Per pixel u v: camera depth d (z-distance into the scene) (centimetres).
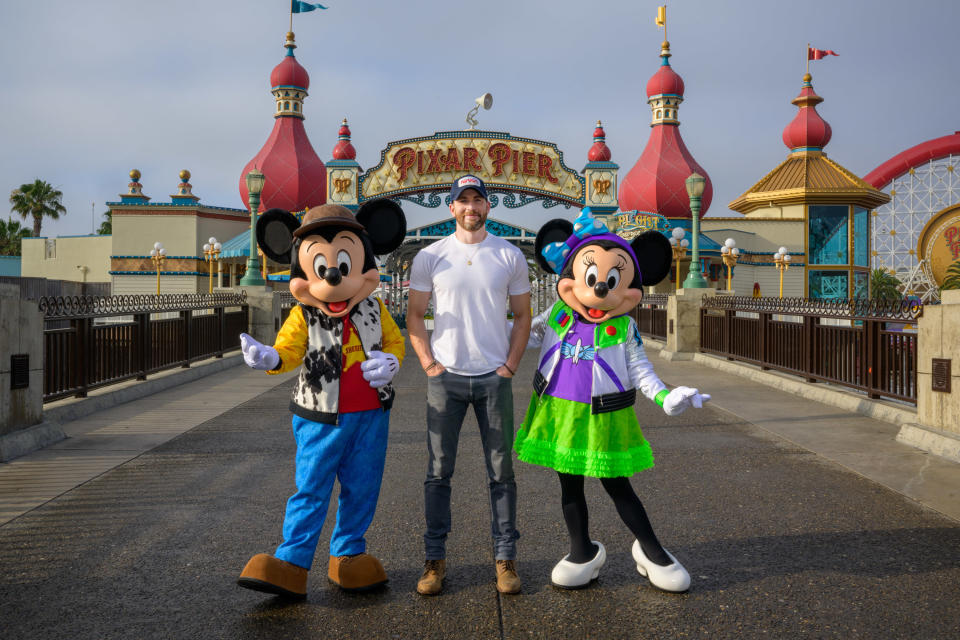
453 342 347
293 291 338
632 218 2298
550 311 372
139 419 786
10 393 610
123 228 3647
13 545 396
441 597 328
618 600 323
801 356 1022
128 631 293
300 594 321
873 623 297
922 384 652
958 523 427
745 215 4016
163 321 1080
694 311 1508
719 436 698
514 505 347
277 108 3919
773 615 306
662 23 3825
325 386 330
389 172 2438
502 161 2430
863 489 505
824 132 3797
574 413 338
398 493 502
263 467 574
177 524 433
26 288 3475
